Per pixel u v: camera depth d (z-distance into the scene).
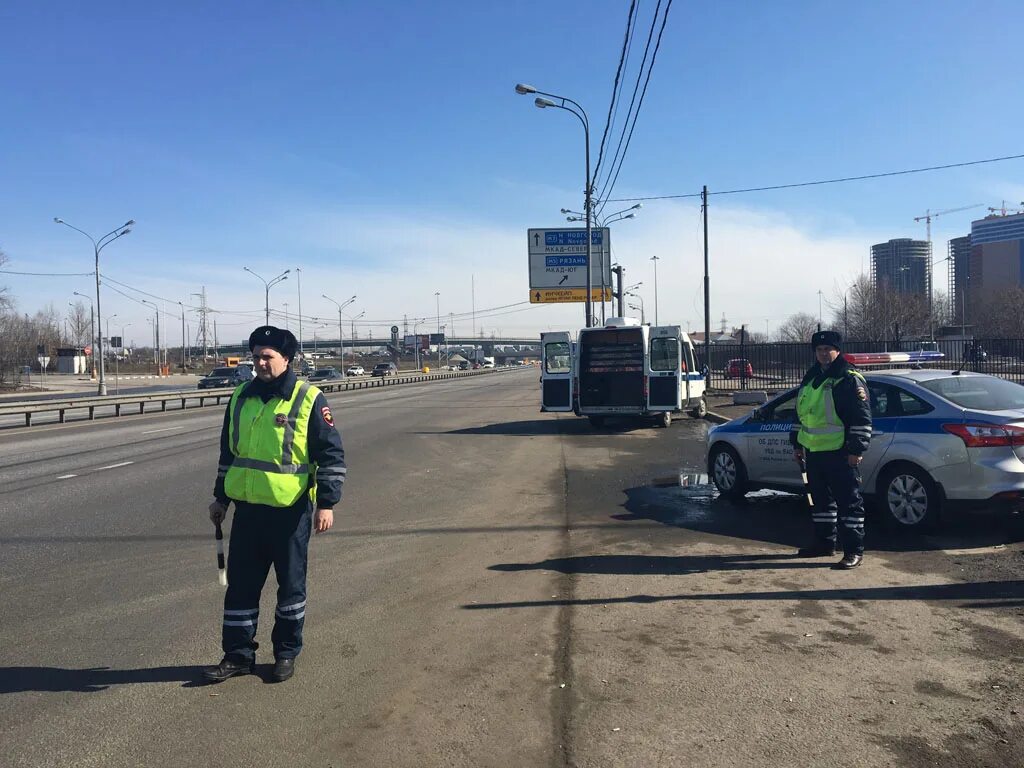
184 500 10.49
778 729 3.86
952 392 7.73
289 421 4.52
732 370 30.97
